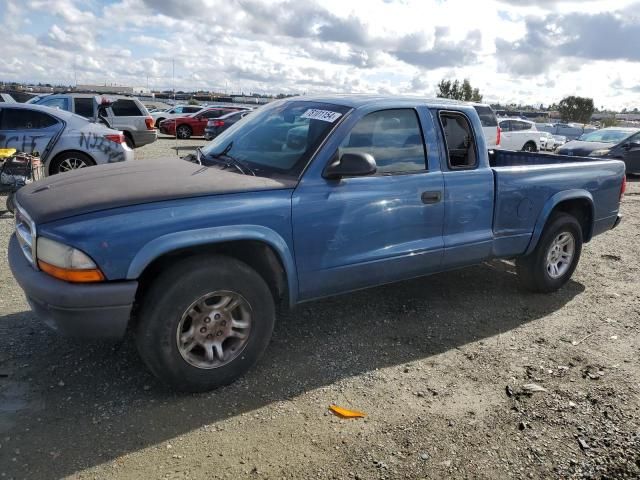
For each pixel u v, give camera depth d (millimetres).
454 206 4141
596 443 2881
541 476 2625
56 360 3477
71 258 2725
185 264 3004
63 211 2844
